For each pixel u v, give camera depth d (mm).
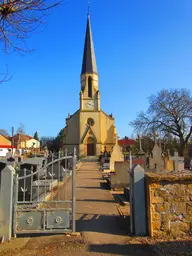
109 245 5824
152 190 6352
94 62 61375
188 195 6363
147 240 6051
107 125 57000
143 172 6617
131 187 6852
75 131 57156
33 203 7199
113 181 13914
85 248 5652
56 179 14914
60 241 6125
